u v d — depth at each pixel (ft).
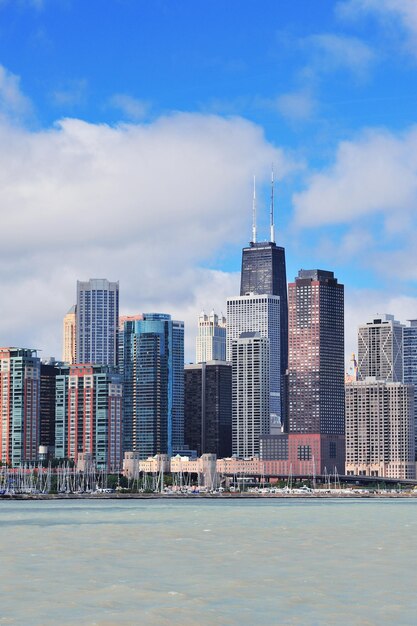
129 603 488.02
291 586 553.64
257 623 437.17
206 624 435.12
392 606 481.05
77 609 470.39
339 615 456.04
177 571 632.79
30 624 433.89
